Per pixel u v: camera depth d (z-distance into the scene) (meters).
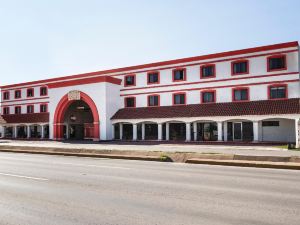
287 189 8.93
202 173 12.38
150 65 38.75
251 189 8.93
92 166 14.93
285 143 28.48
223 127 33.00
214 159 16.66
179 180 10.55
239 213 6.45
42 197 8.02
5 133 52.56
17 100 52.44
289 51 30.30
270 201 7.46
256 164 14.78
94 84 39.38
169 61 37.38
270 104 29.92
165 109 36.12
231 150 22.03
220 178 11.01
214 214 6.38
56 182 10.21
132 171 12.99
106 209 6.82
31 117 48.50
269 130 30.88
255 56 32.09
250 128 31.72
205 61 35.03
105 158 19.66
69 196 8.12
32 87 50.56
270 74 31.14
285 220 5.96
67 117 44.62
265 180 10.56
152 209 6.79
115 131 40.38
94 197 7.98
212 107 33.00
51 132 43.12
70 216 6.34
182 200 7.59
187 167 14.59
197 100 35.19
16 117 50.62
